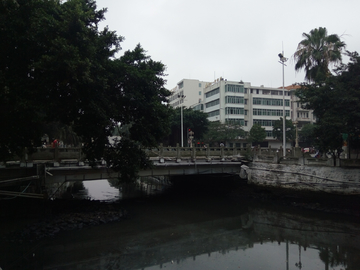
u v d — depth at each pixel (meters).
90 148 15.67
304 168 20.27
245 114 59.50
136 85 15.34
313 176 19.61
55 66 10.49
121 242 12.67
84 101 12.48
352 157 19.70
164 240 13.06
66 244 12.21
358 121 15.30
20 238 12.66
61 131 33.81
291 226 15.39
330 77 17.56
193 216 17.69
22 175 16.36
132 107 15.77
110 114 13.80
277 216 17.58
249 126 59.22
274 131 54.75
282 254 11.36
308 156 20.38
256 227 15.32
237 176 25.89
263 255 11.26
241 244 12.61
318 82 18.48
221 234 14.09
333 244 12.43
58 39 10.65
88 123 13.53
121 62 15.32
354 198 17.06
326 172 18.80
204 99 65.06
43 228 13.62
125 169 15.95
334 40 22.33
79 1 12.88
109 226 15.06
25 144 13.24
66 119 13.17
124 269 9.83
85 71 10.93
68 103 12.27
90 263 10.32
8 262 10.30
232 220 16.81
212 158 24.59
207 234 14.07
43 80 10.77
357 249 11.80
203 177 28.14
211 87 61.56
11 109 11.70
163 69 17.42
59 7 12.33
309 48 23.16
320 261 10.61
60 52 10.37
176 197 24.20
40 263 10.27
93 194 25.88
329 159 18.69
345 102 15.52
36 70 11.01
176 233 14.17
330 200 18.34
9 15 10.72
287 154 23.72
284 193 21.52
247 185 24.91
